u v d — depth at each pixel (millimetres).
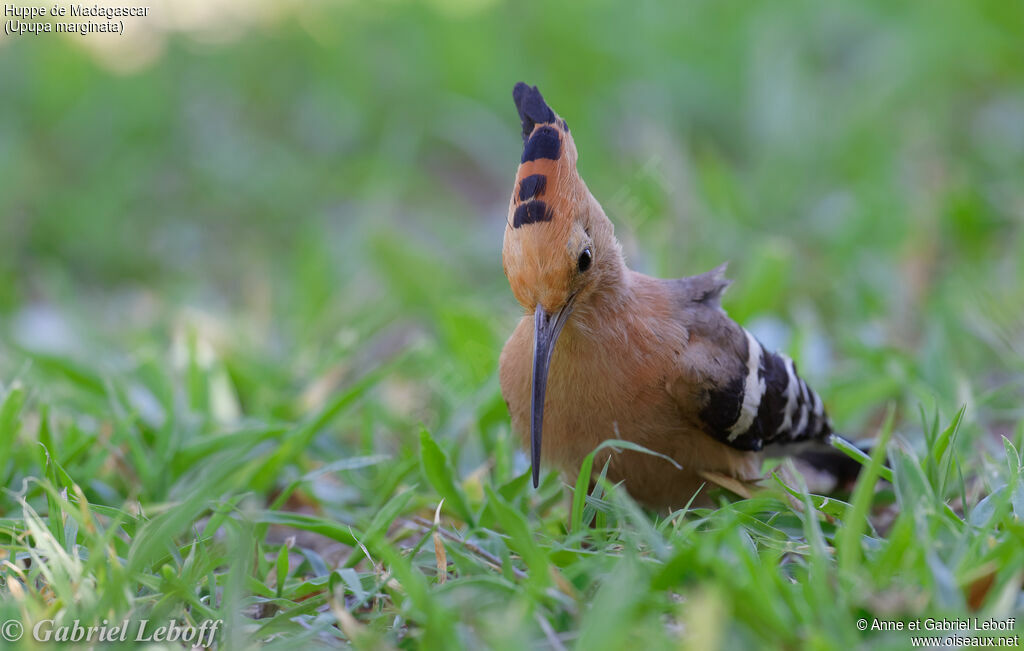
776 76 17203
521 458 9008
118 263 15773
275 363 11633
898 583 5660
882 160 15773
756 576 5332
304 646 5641
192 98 19438
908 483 6516
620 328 7340
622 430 7492
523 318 7738
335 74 19891
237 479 8164
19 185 16344
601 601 5160
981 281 11758
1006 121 16422
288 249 16344
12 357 11016
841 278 12930
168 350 11797
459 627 5457
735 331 7844
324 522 6961
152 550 6066
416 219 16562
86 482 7938
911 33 18047
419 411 10352
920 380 10016
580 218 7121
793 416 8070
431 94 19359
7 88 18656
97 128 18125
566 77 19141
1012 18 17797
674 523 6812
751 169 16969
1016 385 9742
